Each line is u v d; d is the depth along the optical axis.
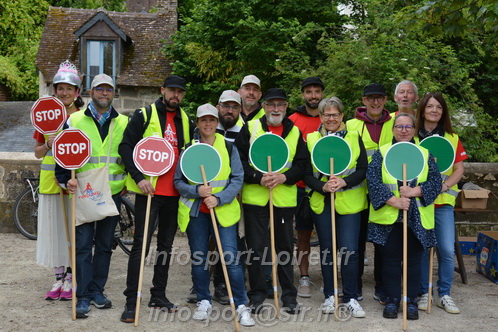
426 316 4.88
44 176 5.07
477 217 7.75
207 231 4.77
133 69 16.31
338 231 4.96
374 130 5.31
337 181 4.79
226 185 4.71
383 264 4.83
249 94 5.66
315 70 10.64
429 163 4.77
